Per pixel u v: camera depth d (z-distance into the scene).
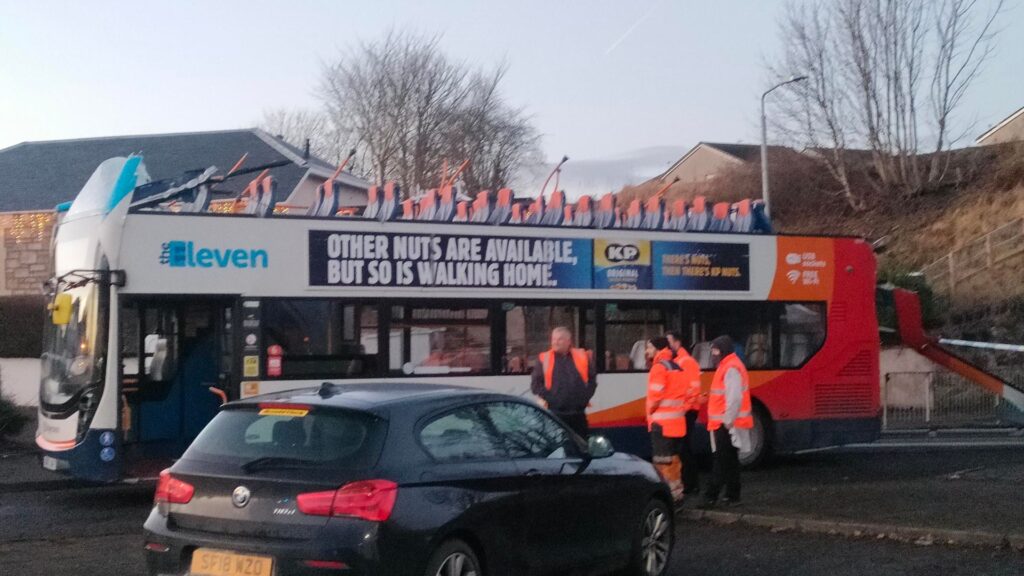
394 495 6.06
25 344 23.73
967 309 30.97
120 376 12.18
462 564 6.47
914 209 40.94
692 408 11.99
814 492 12.73
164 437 13.52
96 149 33.44
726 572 8.80
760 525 10.88
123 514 11.98
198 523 6.34
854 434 16.45
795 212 45.31
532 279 14.39
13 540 10.35
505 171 44.56
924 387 21.17
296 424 6.50
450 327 13.80
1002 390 18.69
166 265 12.35
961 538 9.70
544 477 7.22
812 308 16.41
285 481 6.13
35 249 29.53
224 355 13.04
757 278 16.02
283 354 12.80
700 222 15.88
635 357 15.03
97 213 12.37
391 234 13.53
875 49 41.00
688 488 12.55
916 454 17.88
